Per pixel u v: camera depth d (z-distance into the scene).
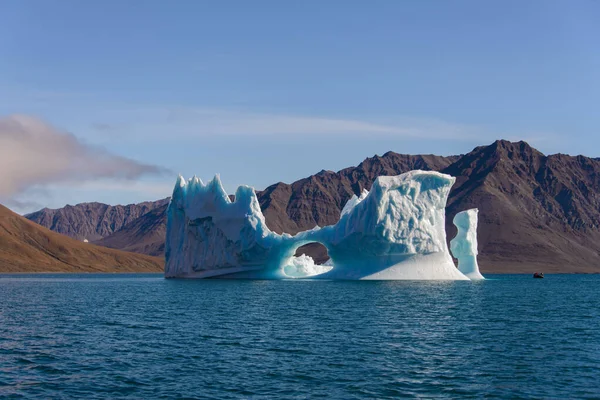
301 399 28.20
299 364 34.50
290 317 54.94
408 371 33.06
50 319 54.53
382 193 96.19
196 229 121.06
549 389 29.92
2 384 30.45
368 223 98.19
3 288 113.69
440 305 67.62
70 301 76.31
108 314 58.53
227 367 33.75
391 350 38.53
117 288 109.44
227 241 114.88
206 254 119.06
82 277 197.88
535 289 117.25
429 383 30.83
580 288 125.94
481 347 39.88
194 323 51.00
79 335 44.53
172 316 56.19
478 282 128.50
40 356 36.56
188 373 32.47
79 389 29.62
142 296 83.62
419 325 50.06
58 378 31.53
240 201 114.31
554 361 35.59
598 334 45.91
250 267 114.50
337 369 33.41
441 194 100.94
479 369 33.59
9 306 68.69
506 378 31.80
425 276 101.69
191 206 121.50
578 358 36.44
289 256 113.25
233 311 60.19
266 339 42.50
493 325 50.75
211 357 36.25
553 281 183.88
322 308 62.78
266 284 106.75
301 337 43.41
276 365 34.22
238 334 44.78
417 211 99.25
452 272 103.88
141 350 38.38
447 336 44.38
